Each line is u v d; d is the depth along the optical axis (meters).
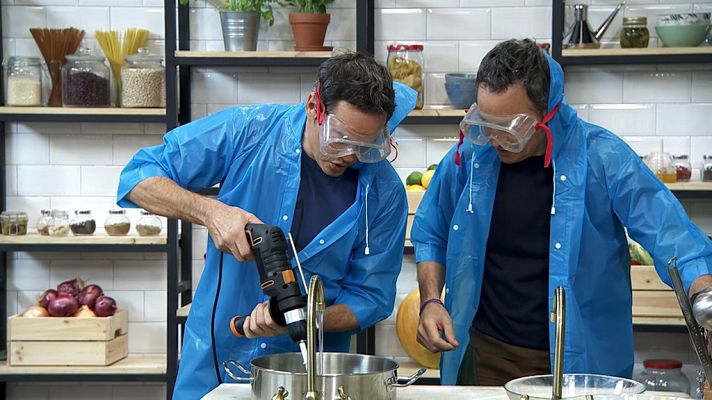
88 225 4.96
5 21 5.17
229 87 5.13
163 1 5.16
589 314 3.02
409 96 2.86
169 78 4.80
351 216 2.86
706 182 4.78
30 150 5.19
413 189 4.87
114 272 5.21
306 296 2.64
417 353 4.77
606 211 2.98
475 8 5.04
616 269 3.03
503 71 2.75
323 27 4.82
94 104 4.91
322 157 2.74
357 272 2.95
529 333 3.01
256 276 2.89
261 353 2.91
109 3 5.16
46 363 4.84
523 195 3.03
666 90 5.00
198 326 2.96
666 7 4.95
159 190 2.78
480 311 3.14
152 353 5.21
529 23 5.04
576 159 2.95
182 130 2.89
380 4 5.06
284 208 2.84
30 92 4.94
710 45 4.77
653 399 2.21
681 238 2.84
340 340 3.00
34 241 4.87
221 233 2.64
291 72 5.12
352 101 2.55
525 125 2.74
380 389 2.27
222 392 2.58
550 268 2.94
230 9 4.81
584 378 2.37
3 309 5.18
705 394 2.45
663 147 5.01
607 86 5.02
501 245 3.07
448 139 5.09
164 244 4.84
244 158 2.88
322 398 2.22
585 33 4.78
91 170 5.19
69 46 4.99
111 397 5.25
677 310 4.61
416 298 4.77
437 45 5.06
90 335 4.84
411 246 4.86
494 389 2.61
